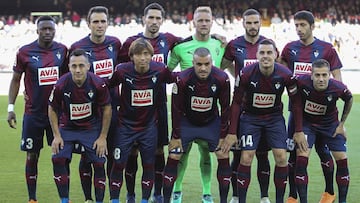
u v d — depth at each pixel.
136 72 7.75
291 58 8.63
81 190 9.51
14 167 11.26
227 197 8.73
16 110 19.12
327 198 8.63
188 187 9.72
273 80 7.67
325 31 34.66
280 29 35.00
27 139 8.33
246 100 7.89
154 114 8.00
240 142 8.02
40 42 8.27
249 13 8.48
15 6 42.12
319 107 7.95
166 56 8.73
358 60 33.50
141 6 41.66
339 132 8.03
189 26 35.06
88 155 7.77
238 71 8.62
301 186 7.91
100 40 8.38
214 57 8.62
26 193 9.25
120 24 37.81
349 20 39.09
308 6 41.44
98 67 8.35
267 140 7.95
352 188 9.52
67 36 33.22
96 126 7.87
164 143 8.53
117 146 7.91
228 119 7.91
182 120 8.04
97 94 7.68
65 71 8.44
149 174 8.04
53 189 9.52
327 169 8.49
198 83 7.71
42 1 42.19
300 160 7.89
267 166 8.41
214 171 10.84
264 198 8.48
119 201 8.51
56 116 7.73
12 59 31.28
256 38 8.59
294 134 8.02
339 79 8.61
